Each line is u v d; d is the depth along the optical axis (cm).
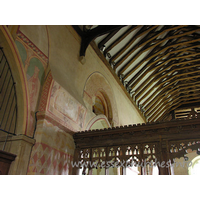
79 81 861
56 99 651
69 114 710
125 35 1128
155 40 1370
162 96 2072
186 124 628
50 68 671
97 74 1036
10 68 570
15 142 542
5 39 537
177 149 634
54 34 748
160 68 1714
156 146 641
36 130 590
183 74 1853
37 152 558
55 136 640
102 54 1135
